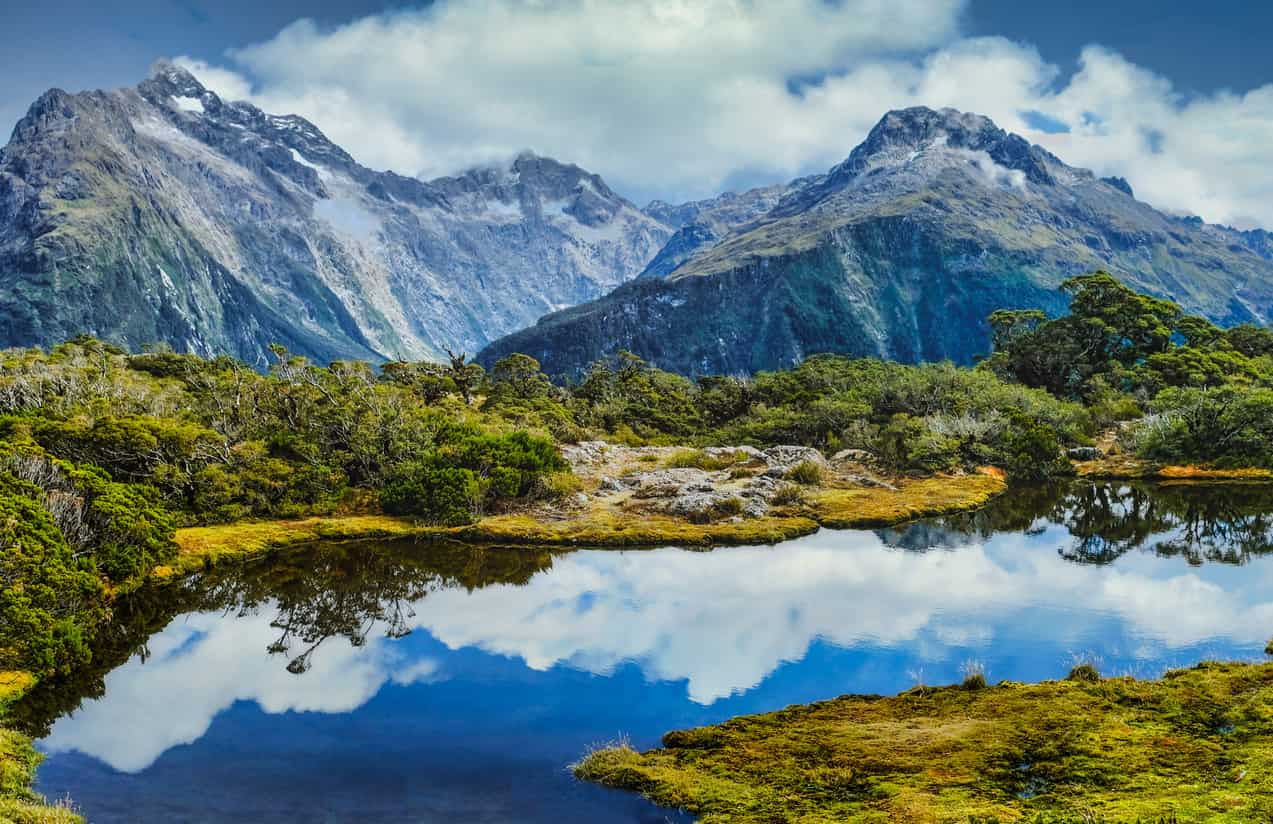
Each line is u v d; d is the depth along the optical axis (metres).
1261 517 80.50
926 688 36.75
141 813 29.39
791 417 129.38
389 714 38.97
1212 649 43.03
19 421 75.50
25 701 40.38
